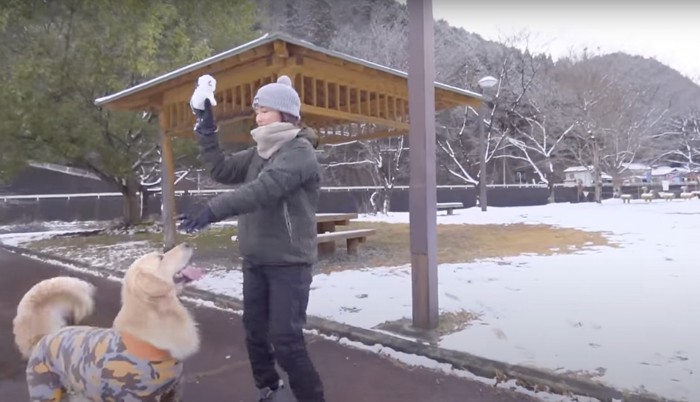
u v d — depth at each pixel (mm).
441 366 3818
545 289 5902
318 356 4129
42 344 2441
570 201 30438
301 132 2785
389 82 8773
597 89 27547
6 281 7680
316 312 5117
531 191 29719
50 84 11094
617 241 10031
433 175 4516
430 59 4430
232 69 7719
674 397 3068
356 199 24031
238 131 11594
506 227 13242
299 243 2789
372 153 22672
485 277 6660
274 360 3137
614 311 4922
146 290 2256
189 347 2357
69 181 24906
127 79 11891
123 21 9531
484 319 4766
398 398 3334
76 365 2303
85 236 13305
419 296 4523
